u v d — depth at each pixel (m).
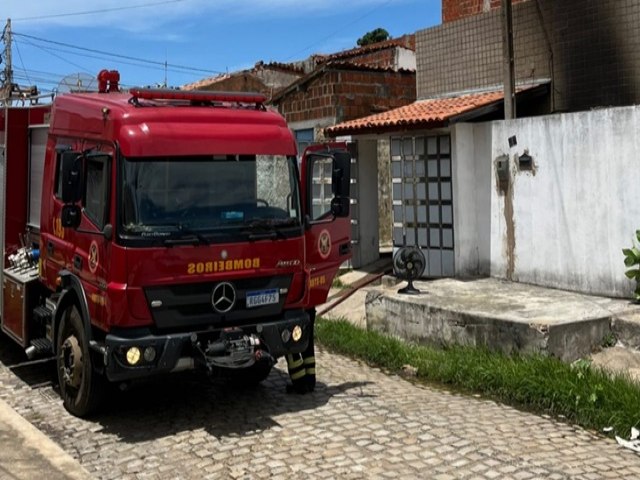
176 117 6.15
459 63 12.81
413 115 11.58
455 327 8.55
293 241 6.52
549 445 5.62
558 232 9.66
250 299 6.30
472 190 10.98
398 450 5.54
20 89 9.05
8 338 9.67
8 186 8.28
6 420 6.33
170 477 5.25
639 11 10.05
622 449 5.57
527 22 11.54
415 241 12.09
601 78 10.59
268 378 7.89
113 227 5.82
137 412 6.77
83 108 6.71
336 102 14.22
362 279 12.75
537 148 9.89
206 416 6.60
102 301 5.97
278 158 6.54
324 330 9.63
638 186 8.67
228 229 6.14
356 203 13.66
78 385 6.53
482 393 7.20
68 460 5.43
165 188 5.99
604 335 7.92
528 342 7.68
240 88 21.05
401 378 7.93
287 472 5.20
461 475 5.04
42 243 7.48
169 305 5.93
